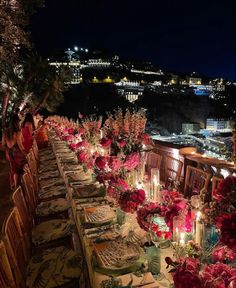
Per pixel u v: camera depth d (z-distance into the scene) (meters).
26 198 2.88
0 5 8.95
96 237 1.91
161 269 1.54
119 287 1.40
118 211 2.07
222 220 1.13
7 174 5.80
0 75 10.17
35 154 5.06
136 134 2.48
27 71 11.73
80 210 2.40
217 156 3.11
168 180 3.44
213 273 1.12
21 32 9.62
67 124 8.22
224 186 1.27
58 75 13.23
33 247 2.64
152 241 1.69
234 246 1.06
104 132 2.94
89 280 1.94
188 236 1.53
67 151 5.46
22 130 6.05
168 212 1.56
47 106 14.31
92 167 3.31
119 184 2.23
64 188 3.92
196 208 1.54
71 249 2.47
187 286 1.00
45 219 3.24
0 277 1.50
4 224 1.85
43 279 2.12
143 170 2.48
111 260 1.56
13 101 10.90
